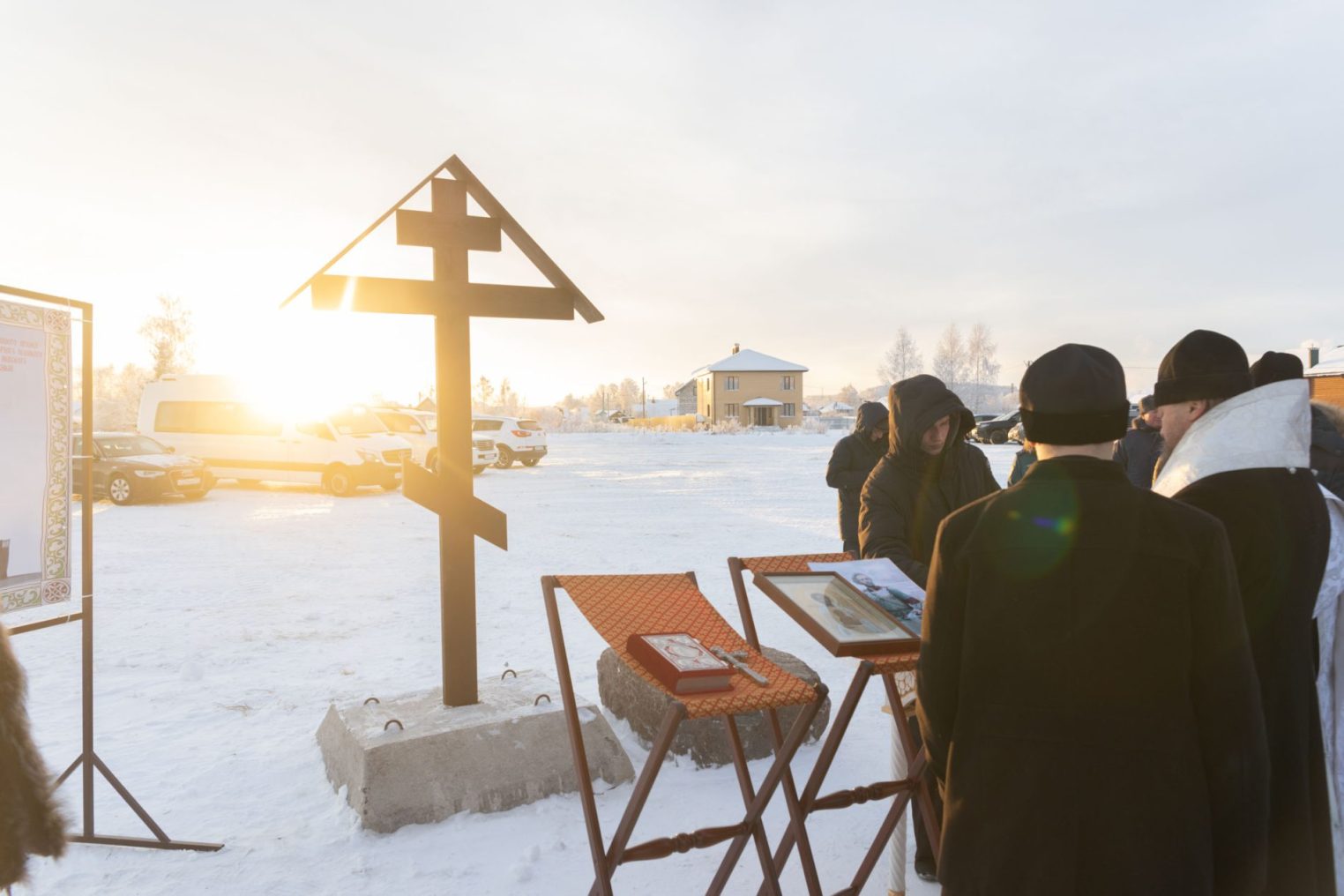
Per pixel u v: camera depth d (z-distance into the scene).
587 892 2.99
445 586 3.89
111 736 4.47
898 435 3.10
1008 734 1.63
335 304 3.67
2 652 1.78
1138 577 1.57
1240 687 1.58
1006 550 1.65
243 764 4.07
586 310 4.09
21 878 1.79
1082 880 1.56
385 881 3.04
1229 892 1.60
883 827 2.61
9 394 2.99
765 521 13.17
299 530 12.63
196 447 18.34
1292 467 2.24
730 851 2.40
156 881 3.03
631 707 4.39
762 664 2.42
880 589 2.55
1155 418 2.85
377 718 3.79
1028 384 1.74
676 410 99.00
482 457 22.20
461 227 3.87
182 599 7.98
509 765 3.62
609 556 10.16
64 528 3.21
